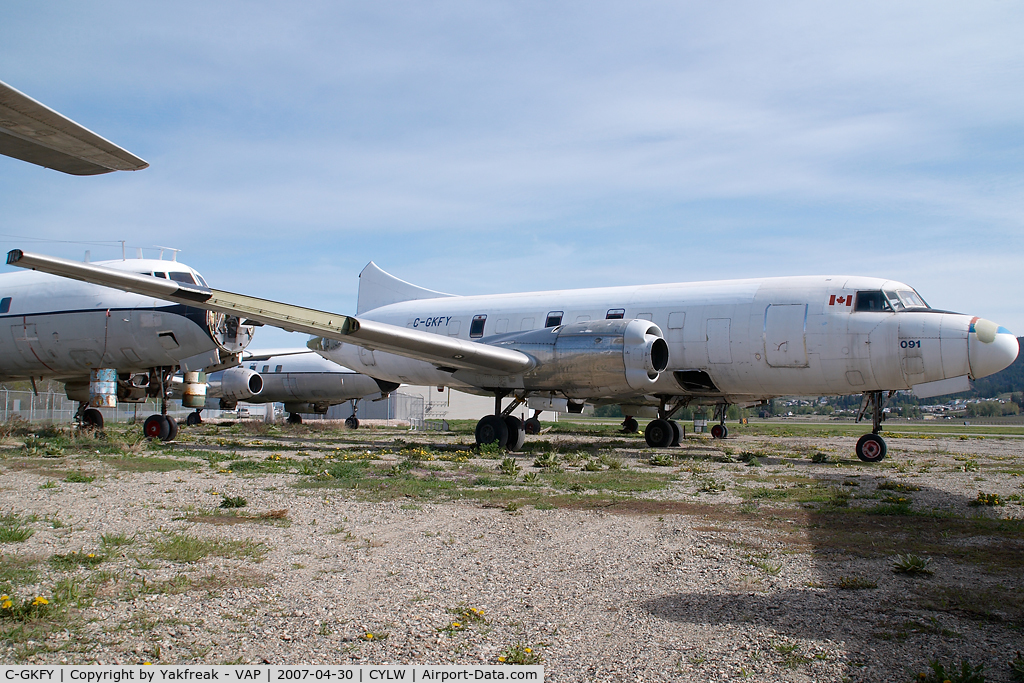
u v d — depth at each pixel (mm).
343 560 5754
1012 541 6594
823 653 3787
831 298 14242
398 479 10383
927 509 8461
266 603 4613
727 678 3479
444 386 18766
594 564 5738
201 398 17266
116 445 14477
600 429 33500
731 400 18250
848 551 6164
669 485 10273
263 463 12086
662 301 16031
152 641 3885
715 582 5227
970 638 4000
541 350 14656
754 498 9141
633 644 3979
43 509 7363
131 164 4551
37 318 16484
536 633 4180
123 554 5660
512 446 15820
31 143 4230
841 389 14492
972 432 43250
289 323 12445
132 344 15961
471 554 6023
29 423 22891
